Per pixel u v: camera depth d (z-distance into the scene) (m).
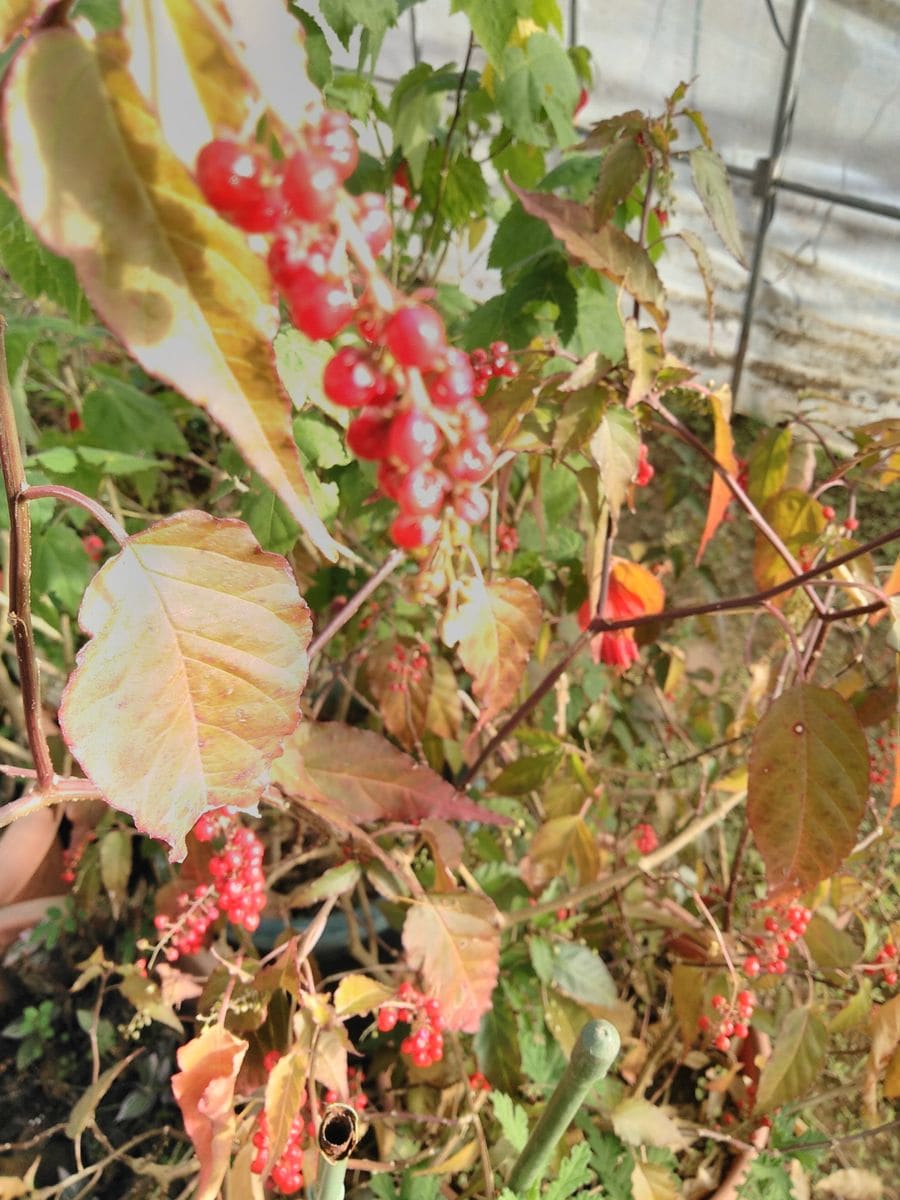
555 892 0.42
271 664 0.15
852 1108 0.48
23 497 0.16
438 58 0.84
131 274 0.08
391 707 0.41
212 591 0.15
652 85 0.85
